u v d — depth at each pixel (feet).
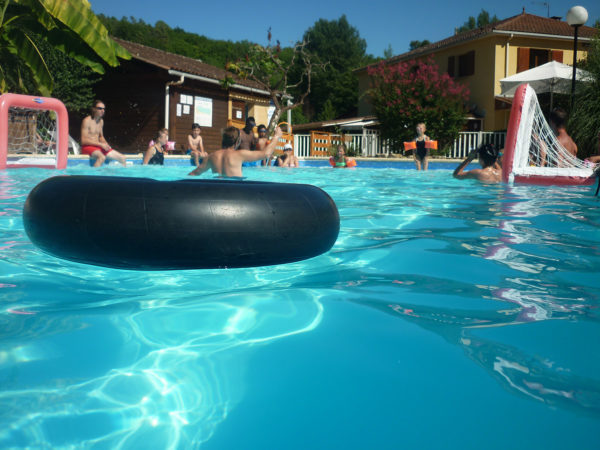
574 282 6.55
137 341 4.45
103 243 6.79
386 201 15.72
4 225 10.55
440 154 63.67
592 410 3.33
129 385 3.67
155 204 6.86
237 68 61.82
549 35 69.41
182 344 4.38
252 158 20.47
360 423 3.20
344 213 13.12
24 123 35.76
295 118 139.54
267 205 7.33
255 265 7.29
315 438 3.07
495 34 69.00
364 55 215.72
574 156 23.26
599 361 4.08
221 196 7.17
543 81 50.16
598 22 40.98
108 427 3.16
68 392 3.55
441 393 3.57
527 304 5.57
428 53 81.87
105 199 6.97
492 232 10.32
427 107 65.36
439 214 12.90
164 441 3.03
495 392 3.57
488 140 65.10
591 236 9.86
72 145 47.14
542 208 14.05
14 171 23.50
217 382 3.73
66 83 60.08
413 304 5.55
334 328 4.78
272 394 3.55
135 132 62.18
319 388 3.64
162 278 6.76
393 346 4.35
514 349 4.29
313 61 165.58
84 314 5.16
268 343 4.41
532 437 3.04
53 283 6.40
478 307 5.45
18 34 35.17
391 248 8.71
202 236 6.86
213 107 68.28
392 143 67.92
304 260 7.84
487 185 20.85
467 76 75.66
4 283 6.37
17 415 3.27
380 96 68.85
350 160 39.01
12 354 4.15
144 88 61.21
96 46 32.76
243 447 2.99
